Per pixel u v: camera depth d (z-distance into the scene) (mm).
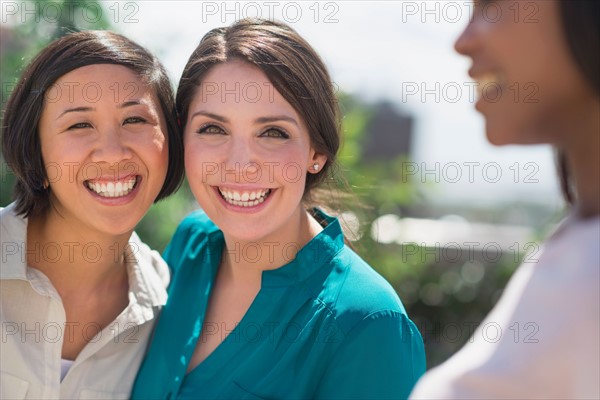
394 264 4004
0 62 3363
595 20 585
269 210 1600
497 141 660
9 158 1722
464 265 4500
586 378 588
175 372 1693
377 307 1528
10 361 1670
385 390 1480
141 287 1843
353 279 1597
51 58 1669
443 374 647
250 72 1573
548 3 614
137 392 1774
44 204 1756
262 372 1581
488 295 4480
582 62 595
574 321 593
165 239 3459
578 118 631
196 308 1784
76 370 1718
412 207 5324
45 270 1777
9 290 1698
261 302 1641
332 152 1718
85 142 1633
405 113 6570
